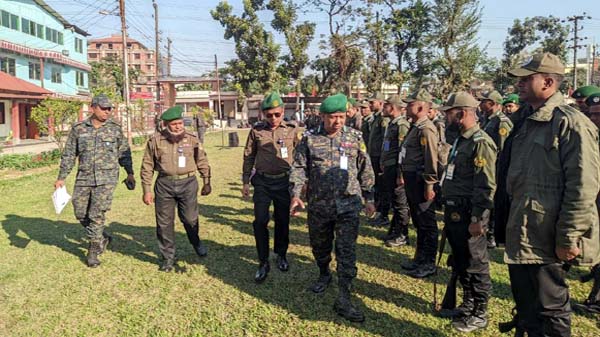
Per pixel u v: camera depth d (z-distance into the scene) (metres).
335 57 31.20
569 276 4.31
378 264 4.65
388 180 5.28
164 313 3.62
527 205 2.42
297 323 3.43
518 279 2.55
